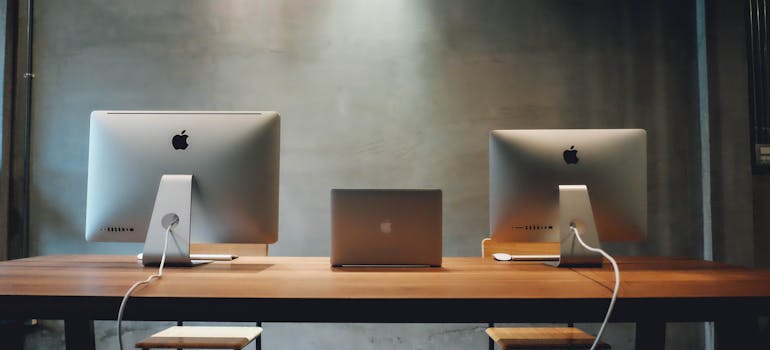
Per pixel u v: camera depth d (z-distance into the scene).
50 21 3.20
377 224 1.81
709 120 3.12
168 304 1.27
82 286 1.38
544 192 1.86
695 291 1.36
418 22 3.23
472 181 3.19
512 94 3.21
